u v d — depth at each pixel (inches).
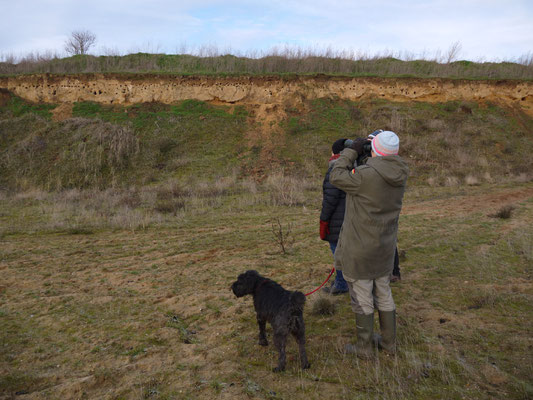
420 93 1093.8
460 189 645.3
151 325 166.2
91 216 475.2
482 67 1237.1
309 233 357.1
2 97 978.7
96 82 1014.4
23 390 118.8
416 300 185.8
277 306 130.0
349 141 181.5
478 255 256.1
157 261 280.2
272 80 1045.2
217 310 184.2
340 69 1173.1
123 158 824.9
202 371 127.1
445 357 130.7
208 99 1029.2
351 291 138.6
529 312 165.2
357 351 135.7
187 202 569.3
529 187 648.4
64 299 200.5
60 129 888.3
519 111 1079.6
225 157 860.0
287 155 863.7
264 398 109.7
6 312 184.4
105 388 118.5
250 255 288.8
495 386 113.3
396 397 108.6
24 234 386.9
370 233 129.3
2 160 799.7
